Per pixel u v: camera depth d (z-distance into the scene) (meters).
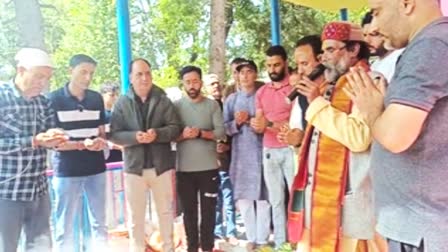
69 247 3.73
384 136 1.51
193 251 4.21
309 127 2.52
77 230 3.91
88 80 3.74
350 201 2.38
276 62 4.24
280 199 4.31
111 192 4.58
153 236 4.16
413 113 1.45
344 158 2.38
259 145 4.42
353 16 9.30
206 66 13.56
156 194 3.96
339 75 2.53
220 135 4.24
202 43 14.48
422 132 1.50
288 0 7.09
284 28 11.95
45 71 3.08
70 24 14.47
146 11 15.05
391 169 1.60
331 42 2.53
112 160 4.79
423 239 1.53
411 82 1.46
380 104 1.61
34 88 3.07
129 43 4.47
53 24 13.89
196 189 4.21
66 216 3.71
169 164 3.97
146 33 14.81
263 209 4.46
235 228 4.88
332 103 2.41
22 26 6.29
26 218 3.16
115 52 14.44
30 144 3.06
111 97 5.59
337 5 7.07
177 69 14.17
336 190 2.40
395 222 1.59
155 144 3.90
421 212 1.53
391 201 1.61
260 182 4.42
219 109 4.29
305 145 2.54
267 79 5.20
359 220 2.37
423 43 1.47
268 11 12.63
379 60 2.57
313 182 2.46
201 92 4.31
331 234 2.42
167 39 14.65
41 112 3.16
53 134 3.11
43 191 3.20
